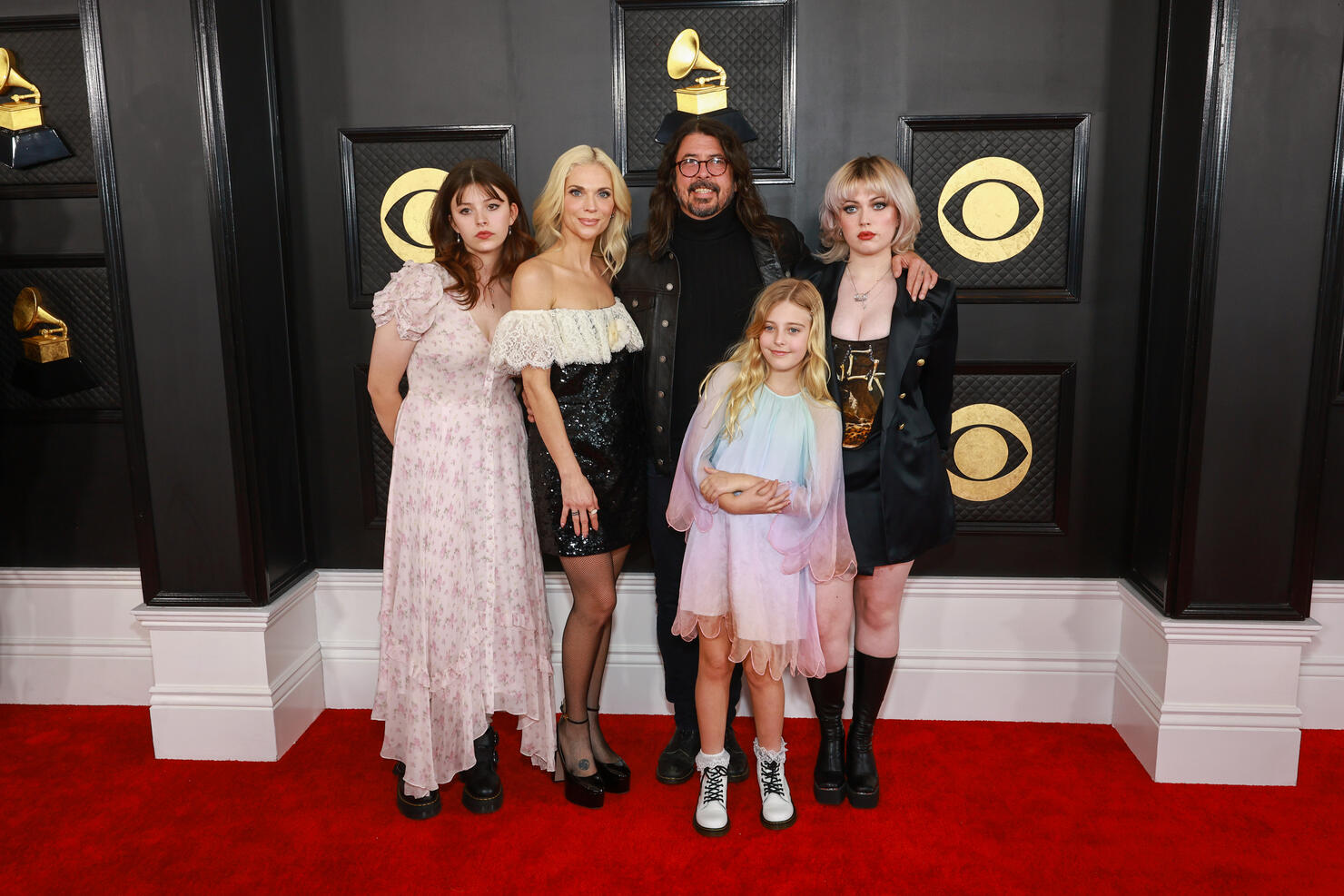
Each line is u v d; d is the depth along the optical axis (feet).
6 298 9.65
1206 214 7.96
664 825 8.00
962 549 9.75
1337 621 9.43
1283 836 7.74
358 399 9.80
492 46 9.21
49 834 7.86
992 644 9.79
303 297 9.66
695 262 8.07
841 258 7.96
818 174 9.25
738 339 8.04
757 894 7.09
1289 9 7.69
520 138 9.32
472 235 7.39
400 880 7.29
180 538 8.98
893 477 7.70
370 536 10.06
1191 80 8.16
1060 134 9.05
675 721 9.60
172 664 9.07
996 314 9.38
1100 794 8.39
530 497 8.08
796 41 9.02
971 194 9.19
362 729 9.75
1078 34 8.89
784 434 7.41
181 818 8.11
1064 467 9.50
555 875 7.34
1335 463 9.22
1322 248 7.95
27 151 9.29
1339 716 9.53
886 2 8.96
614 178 7.60
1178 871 7.30
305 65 9.30
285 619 9.42
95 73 8.32
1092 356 9.36
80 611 10.17
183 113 8.32
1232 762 8.52
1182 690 8.53
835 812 8.19
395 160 9.41
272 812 8.21
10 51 9.18
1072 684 9.72
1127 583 9.48
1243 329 8.07
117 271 8.58
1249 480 8.26
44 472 10.00
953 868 7.38
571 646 8.17
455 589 7.73
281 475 9.43
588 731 8.40
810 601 7.64
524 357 7.22
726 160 7.71
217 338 8.62
